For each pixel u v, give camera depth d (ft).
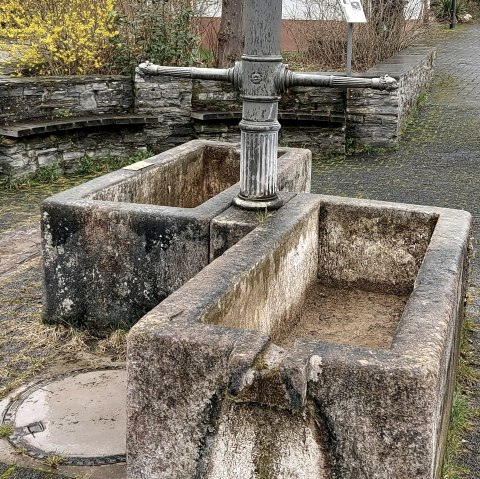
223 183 18.70
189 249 13.09
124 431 10.85
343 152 30.96
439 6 77.15
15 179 25.76
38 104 27.61
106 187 14.65
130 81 30.01
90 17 30.60
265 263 10.51
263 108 12.58
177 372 7.48
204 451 7.55
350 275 13.79
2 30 30.99
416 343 7.39
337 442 7.05
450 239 11.43
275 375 6.98
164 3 31.19
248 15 12.19
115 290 13.80
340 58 38.32
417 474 6.91
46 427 10.94
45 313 14.35
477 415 11.62
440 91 43.86
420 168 28.43
